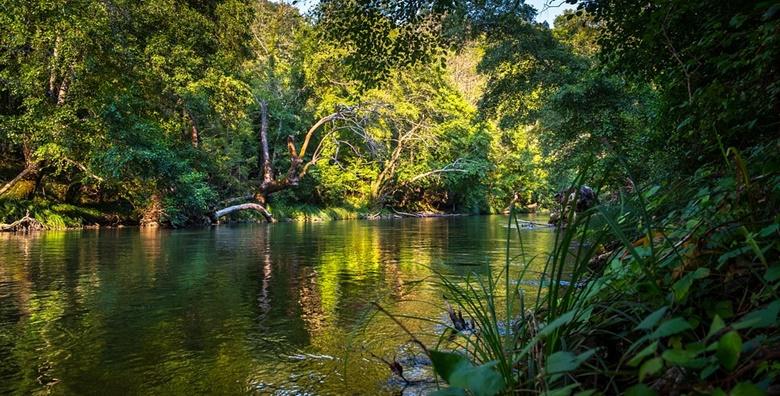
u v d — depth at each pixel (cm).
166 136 1898
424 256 873
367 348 330
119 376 280
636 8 436
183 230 1675
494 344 151
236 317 421
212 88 1761
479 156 3528
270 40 2775
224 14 1784
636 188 133
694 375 103
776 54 213
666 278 143
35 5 1291
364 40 741
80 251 945
